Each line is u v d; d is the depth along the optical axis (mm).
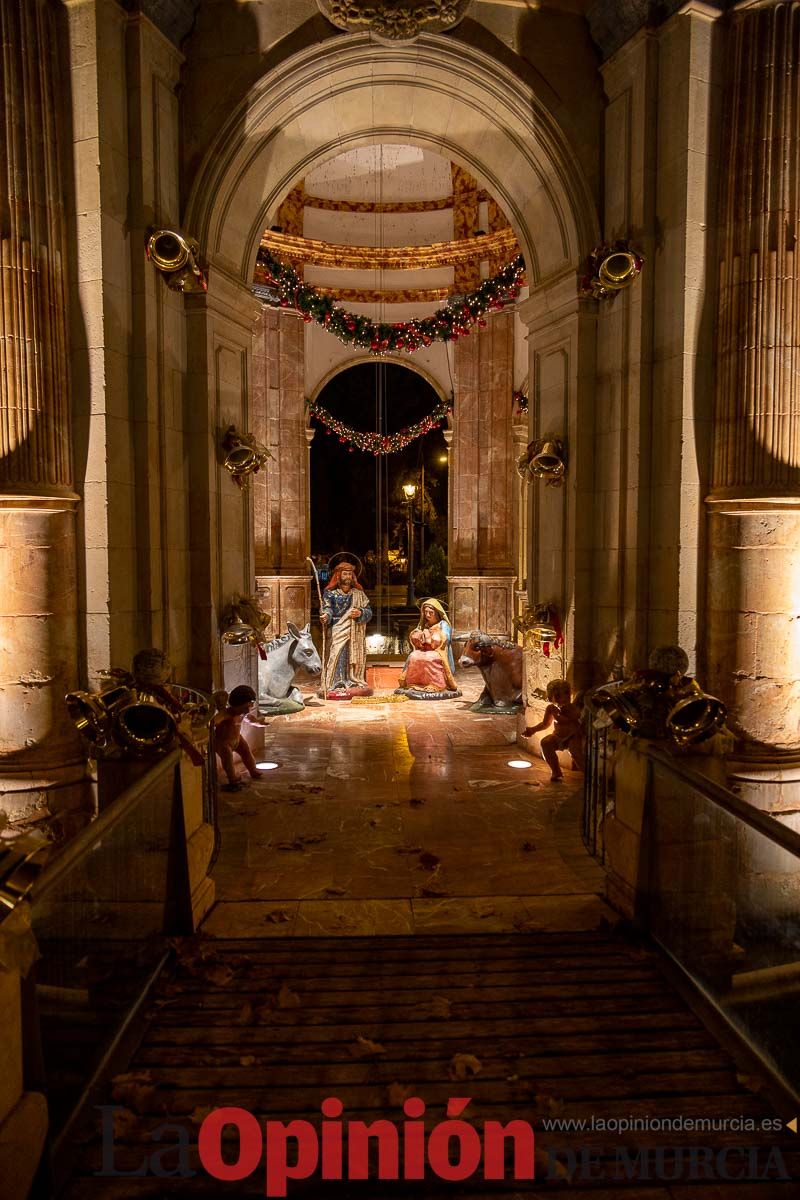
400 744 8094
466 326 10336
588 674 6914
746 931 3492
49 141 5324
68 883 2719
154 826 3758
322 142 7219
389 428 26078
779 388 5680
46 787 5457
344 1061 2834
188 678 6609
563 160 6555
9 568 5406
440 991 3412
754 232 5684
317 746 8023
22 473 5301
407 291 14273
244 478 7105
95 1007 2959
